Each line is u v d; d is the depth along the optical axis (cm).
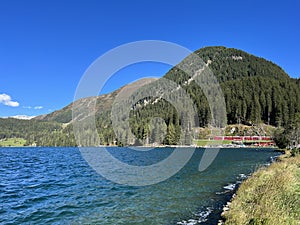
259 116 15562
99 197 2027
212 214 1558
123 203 1839
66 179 2944
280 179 1736
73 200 1934
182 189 2305
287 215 1085
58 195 2106
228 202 1802
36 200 1942
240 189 1969
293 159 3341
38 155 8112
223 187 2386
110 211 1645
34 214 1591
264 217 1079
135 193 2161
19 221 1462
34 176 3262
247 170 3588
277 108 15538
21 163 5278
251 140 12988
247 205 1447
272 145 12162
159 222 1438
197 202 1847
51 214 1589
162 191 2233
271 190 1512
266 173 2333
